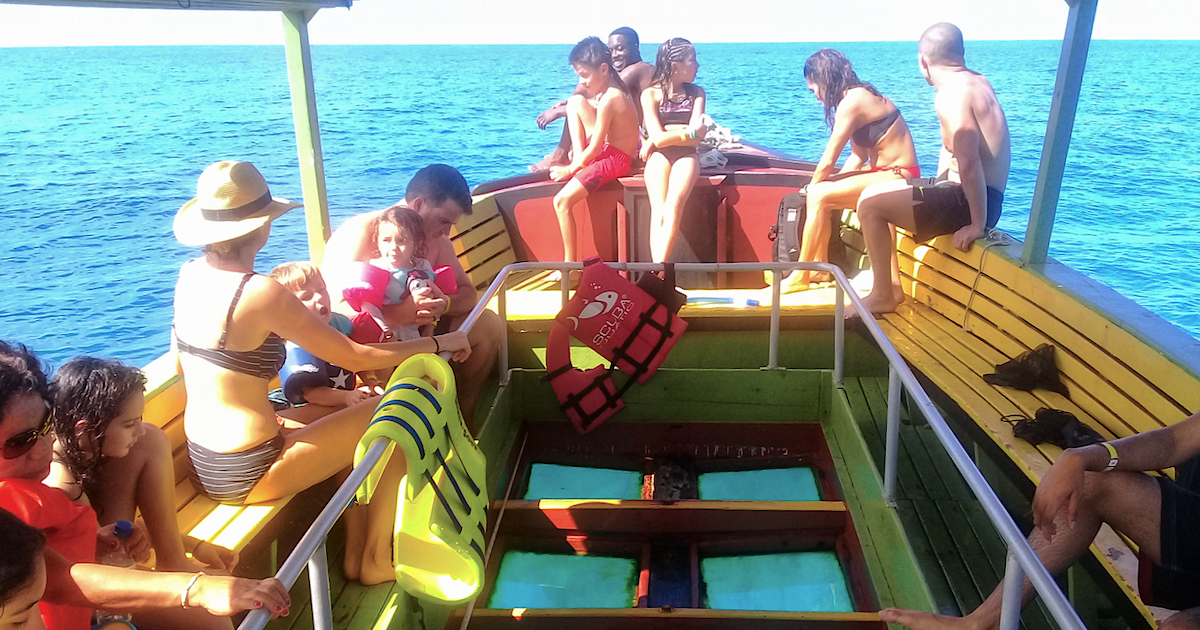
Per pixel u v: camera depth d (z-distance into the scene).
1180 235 18.44
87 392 2.30
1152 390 3.24
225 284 2.62
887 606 3.03
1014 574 1.95
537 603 3.37
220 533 2.68
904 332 4.69
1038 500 2.33
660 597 3.36
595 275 4.37
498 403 4.23
